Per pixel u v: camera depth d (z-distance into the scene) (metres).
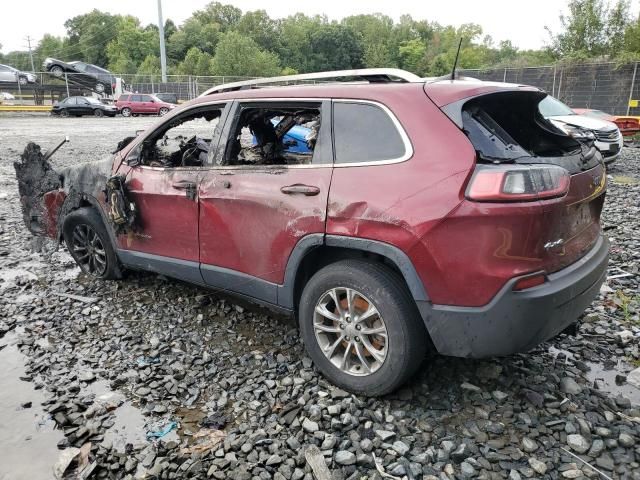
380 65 94.75
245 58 66.62
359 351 3.04
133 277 5.10
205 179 3.74
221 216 3.63
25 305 4.50
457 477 2.47
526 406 2.98
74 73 38.41
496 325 2.62
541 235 2.60
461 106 2.79
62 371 3.46
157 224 4.16
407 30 109.00
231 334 3.95
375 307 2.89
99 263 5.02
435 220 2.63
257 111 3.78
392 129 2.90
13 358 3.65
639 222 6.96
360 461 2.57
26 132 21.02
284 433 2.81
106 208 4.61
